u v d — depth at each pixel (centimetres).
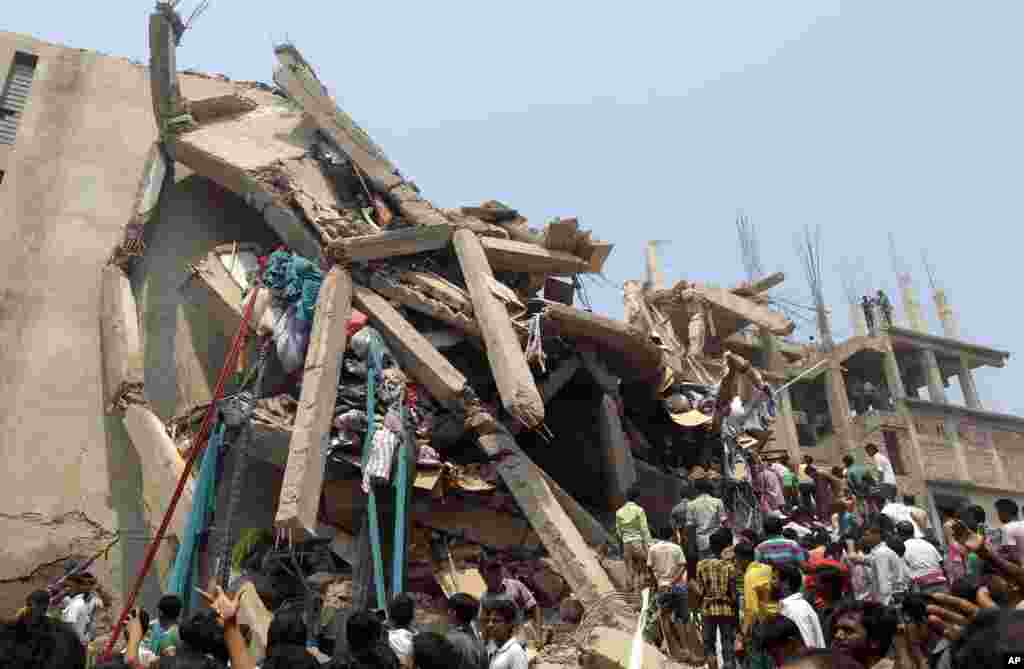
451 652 488
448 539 1287
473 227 1567
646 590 732
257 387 1289
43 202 1681
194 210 1747
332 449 1228
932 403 3266
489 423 1259
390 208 1669
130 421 1424
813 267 3491
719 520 1080
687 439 1672
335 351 1271
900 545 913
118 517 1427
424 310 1397
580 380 1583
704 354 2219
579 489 1620
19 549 1359
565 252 1614
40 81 1830
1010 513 907
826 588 722
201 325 1597
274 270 1436
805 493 1627
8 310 1543
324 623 1129
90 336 1573
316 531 1276
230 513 1161
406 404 1266
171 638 805
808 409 3375
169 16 1720
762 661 719
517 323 1354
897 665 698
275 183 1606
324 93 1811
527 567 1253
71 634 331
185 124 1741
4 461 1413
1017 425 3375
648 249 2566
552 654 995
